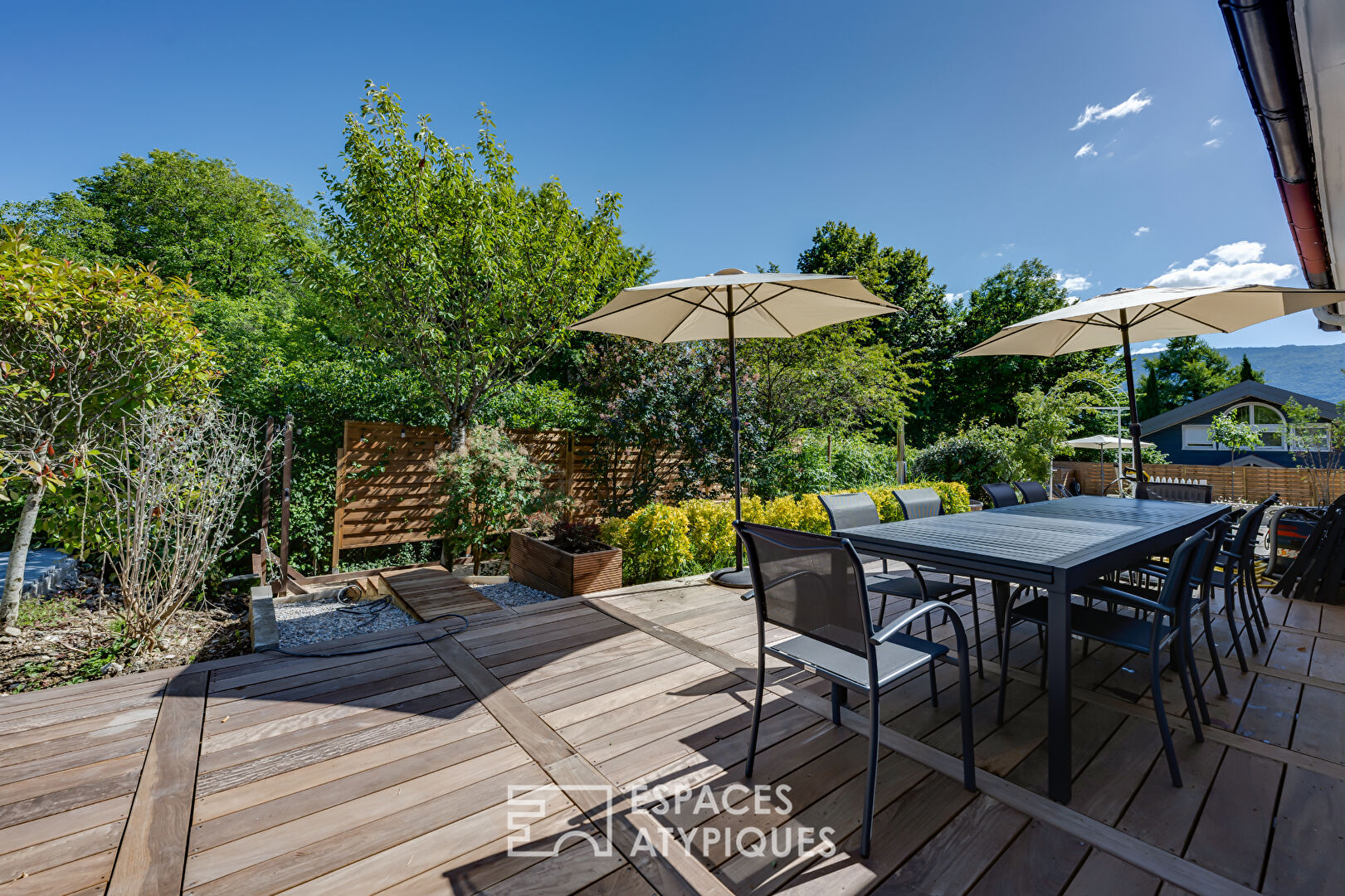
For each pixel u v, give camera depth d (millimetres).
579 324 4039
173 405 3809
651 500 8016
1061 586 1774
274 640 3105
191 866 1461
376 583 4641
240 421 6422
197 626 3836
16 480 3475
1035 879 1437
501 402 7875
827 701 2467
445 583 4469
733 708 2398
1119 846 1549
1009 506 3838
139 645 3244
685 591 4281
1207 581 2529
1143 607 1955
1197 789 1824
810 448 9406
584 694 2514
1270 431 16484
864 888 1409
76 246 13906
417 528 6660
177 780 1851
